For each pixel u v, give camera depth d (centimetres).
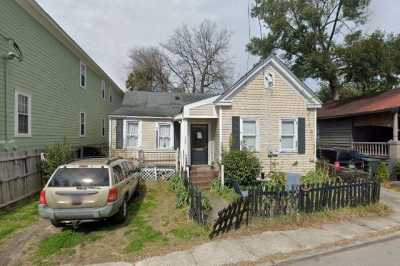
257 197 690
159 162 1518
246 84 1241
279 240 589
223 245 562
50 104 1285
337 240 591
